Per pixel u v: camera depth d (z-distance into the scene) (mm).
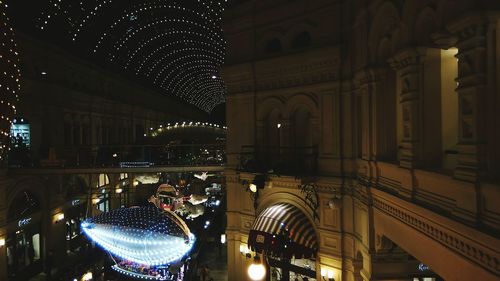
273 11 13570
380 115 8891
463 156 4820
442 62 6656
